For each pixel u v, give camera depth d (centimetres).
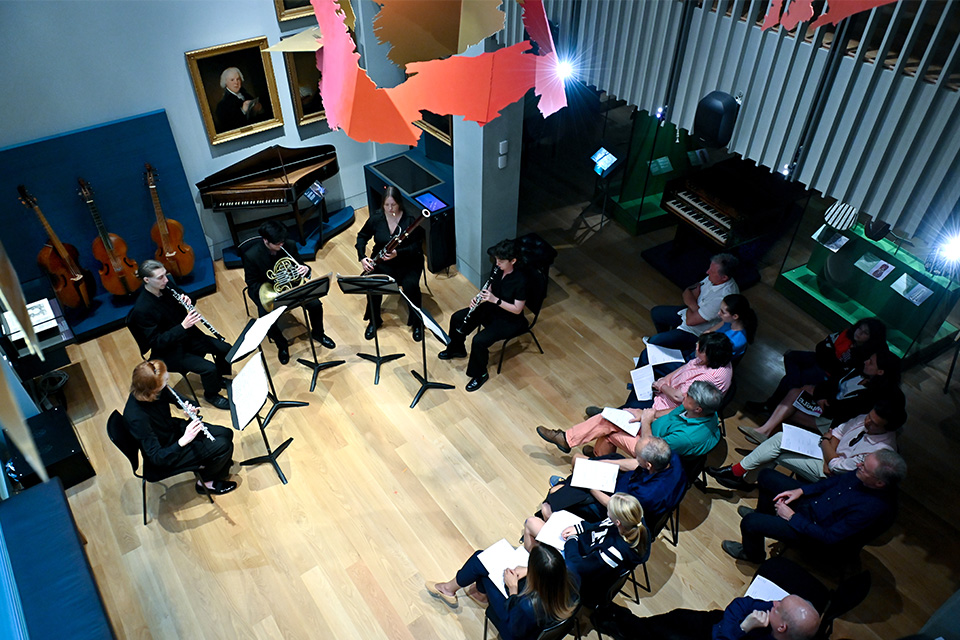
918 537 439
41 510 389
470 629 397
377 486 470
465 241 620
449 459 488
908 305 536
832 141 328
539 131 747
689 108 381
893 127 302
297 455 488
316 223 696
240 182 616
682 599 410
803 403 472
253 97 601
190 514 451
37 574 361
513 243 512
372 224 564
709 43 353
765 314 610
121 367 550
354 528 444
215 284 626
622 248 685
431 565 426
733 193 585
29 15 476
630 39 391
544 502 415
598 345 580
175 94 564
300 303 486
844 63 306
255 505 457
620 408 477
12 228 530
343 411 520
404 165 671
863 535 368
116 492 463
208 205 605
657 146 648
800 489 403
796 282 616
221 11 550
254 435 502
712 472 470
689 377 443
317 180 650
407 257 558
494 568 369
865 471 361
